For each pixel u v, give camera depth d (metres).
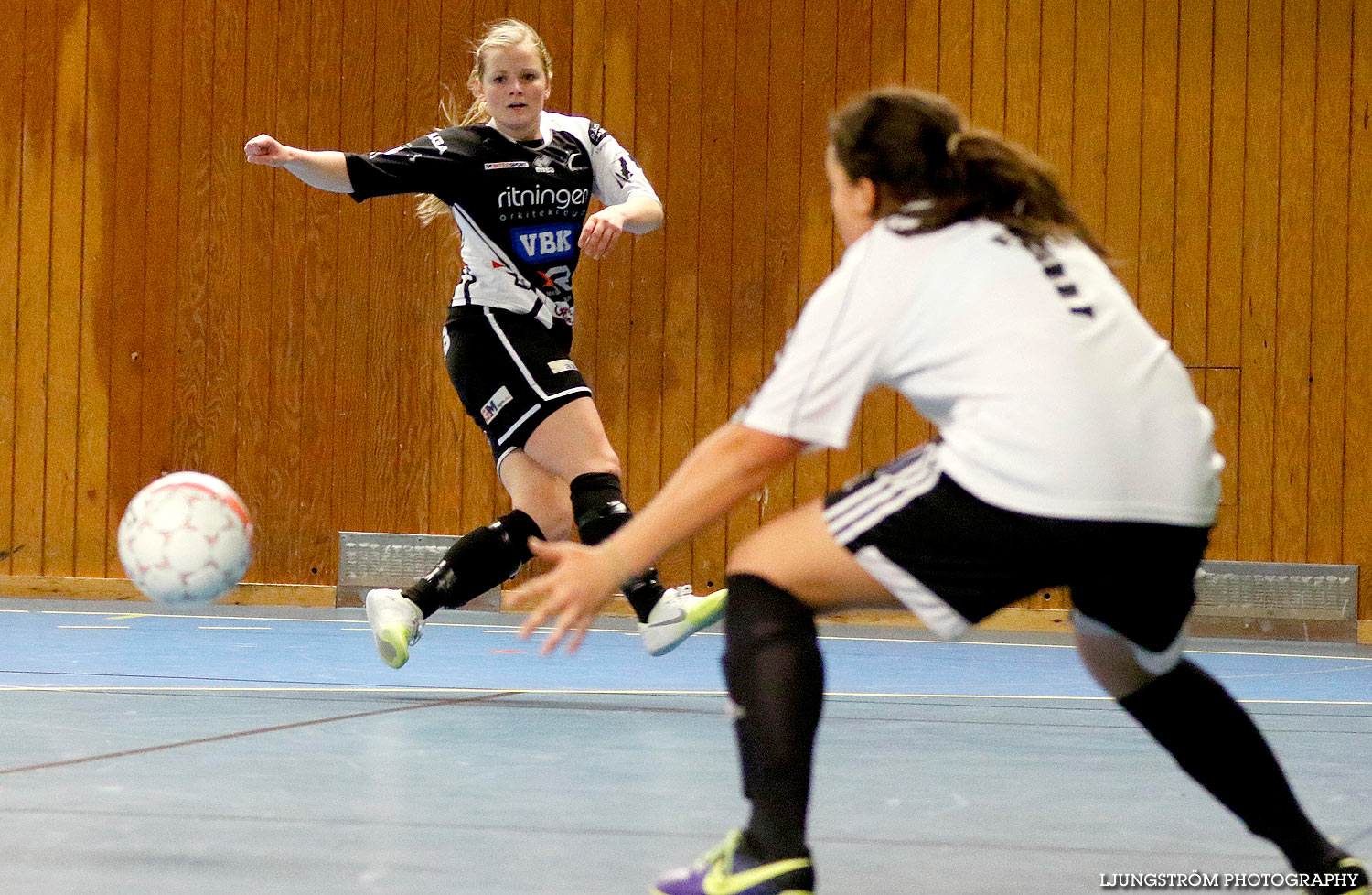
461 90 14.63
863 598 3.52
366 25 14.66
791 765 3.39
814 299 3.49
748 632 3.49
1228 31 14.13
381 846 4.31
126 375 14.83
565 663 10.03
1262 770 3.78
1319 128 14.09
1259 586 14.11
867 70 14.41
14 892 3.70
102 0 14.80
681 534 3.39
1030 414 3.32
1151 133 14.20
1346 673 10.73
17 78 14.88
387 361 14.67
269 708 7.31
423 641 11.56
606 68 14.56
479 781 5.43
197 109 14.74
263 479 14.74
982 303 3.38
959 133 3.68
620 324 14.57
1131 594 3.52
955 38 14.34
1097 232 14.26
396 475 14.67
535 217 7.85
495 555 7.88
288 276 14.73
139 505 5.49
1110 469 3.32
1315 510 14.12
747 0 14.46
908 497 3.42
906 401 14.23
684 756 6.11
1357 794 5.43
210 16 14.73
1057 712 7.78
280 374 14.73
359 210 14.67
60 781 5.22
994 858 4.30
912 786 5.50
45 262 14.88
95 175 14.83
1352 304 14.09
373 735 6.50
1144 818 4.93
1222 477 14.19
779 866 3.36
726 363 14.50
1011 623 14.06
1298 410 14.13
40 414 14.89
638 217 7.54
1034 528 3.30
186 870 3.96
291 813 4.76
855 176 3.66
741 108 14.47
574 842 4.42
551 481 7.98
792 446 3.40
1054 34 14.27
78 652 9.96
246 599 14.65
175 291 14.80
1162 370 3.49
